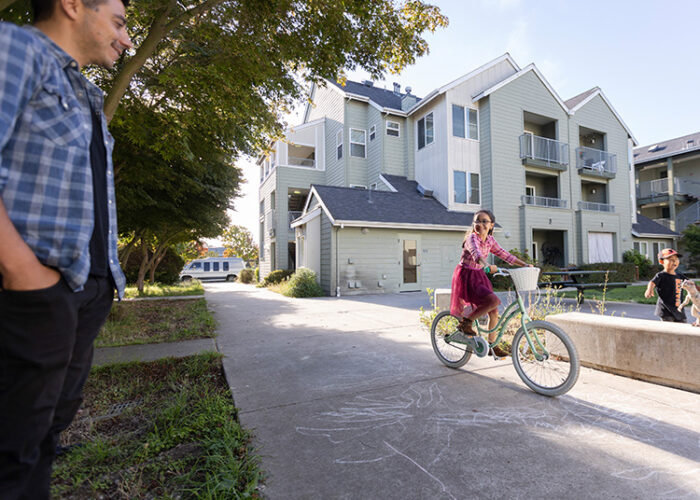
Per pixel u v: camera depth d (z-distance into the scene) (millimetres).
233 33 4621
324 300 10367
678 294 3879
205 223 11148
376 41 5203
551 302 8078
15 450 965
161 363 3750
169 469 1879
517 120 16297
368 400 2826
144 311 7891
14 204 931
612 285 7520
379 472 1865
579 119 18375
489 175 15516
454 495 1675
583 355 3686
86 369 1342
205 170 8156
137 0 3664
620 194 19656
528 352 3213
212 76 4418
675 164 25969
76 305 1060
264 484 1765
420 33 5375
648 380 3180
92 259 1162
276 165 18578
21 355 937
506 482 1767
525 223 15734
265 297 11688
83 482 1783
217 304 9602
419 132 17047
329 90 19406
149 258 18672
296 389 3074
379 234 12625
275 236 18625
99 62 1225
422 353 4242
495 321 3357
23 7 3555
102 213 1250
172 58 5078
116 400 2857
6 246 868
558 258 18250
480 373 3480
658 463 1921
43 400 992
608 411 2584
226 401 2775
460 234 14250
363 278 12297
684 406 2652
